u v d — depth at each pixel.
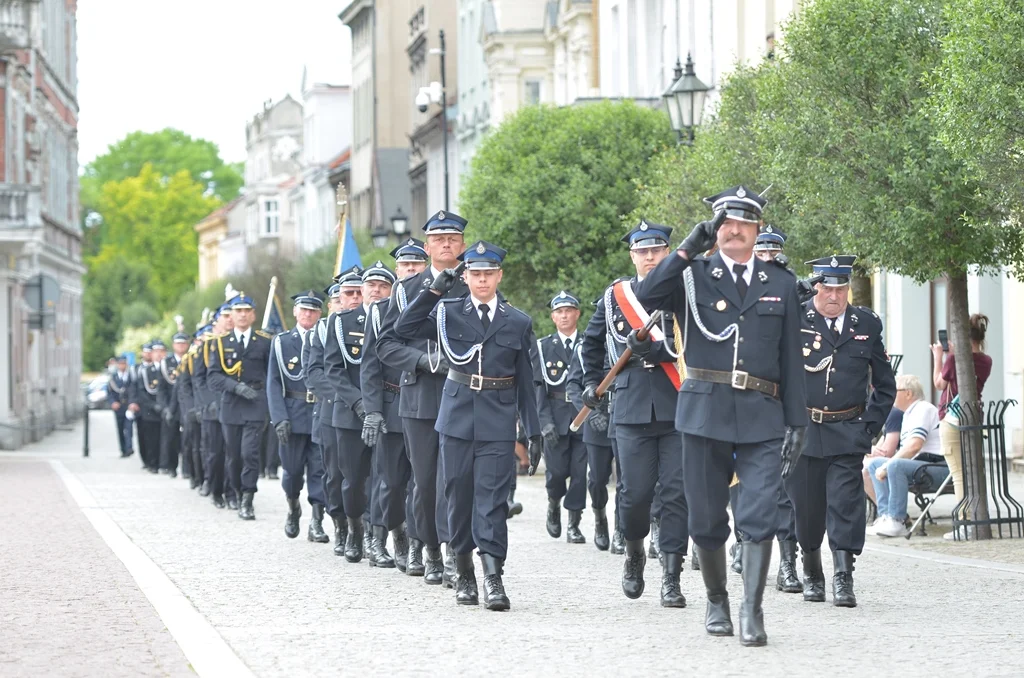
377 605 20.66
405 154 139.75
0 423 81.75
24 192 78.00
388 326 22.30
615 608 20.31
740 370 17.45
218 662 16.00
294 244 118.19
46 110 104.88
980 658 16.20
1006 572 24.03
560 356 30.08
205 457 41.56
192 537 30.81
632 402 20.41
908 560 25.80
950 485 30.03
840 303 21.14
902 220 28.11
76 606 20.30
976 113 24.70
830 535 20.84
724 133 37.41
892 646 17.02
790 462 17.48
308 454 30.95
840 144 29.67
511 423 20.62
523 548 28.81
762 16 56.16
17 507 38.47
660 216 40.00
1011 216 27.70
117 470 60.62
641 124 55.03
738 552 23.94
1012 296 46.00
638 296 17.56
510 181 54.69
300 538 30.91
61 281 115.12
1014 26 24.34
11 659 16.28
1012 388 46.12
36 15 91.75
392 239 95.56
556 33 87.69
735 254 17.66
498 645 17.20
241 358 36.03
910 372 50.84
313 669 15.71
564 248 54.47
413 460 22.42
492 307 20.80
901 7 29.53
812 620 19.16
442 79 69.56
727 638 17.66
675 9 67.00
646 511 20.75
